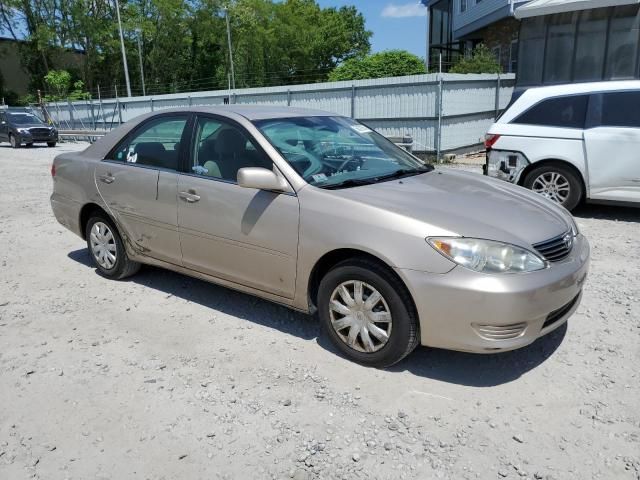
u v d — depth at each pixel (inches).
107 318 174.2
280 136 161.2
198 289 197.3
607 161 277.4
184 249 174.9
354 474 104.1
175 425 119.3
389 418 120.0
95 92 1914.4
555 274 127.2
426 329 128.2
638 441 110.7
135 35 1798.7
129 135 194.4
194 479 103.7
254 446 112.3
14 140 882.1
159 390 132.6
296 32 2178.9
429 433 115.0
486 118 670.5
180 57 1993.1
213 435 115.8
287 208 146.2
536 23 531.8
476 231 126.4
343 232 135.6
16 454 111.5
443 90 574.2
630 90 275.4
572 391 128.9
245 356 147.9
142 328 166.6
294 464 107.0
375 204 135.8
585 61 511.5
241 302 184.7
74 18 1706.4
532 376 135.7
